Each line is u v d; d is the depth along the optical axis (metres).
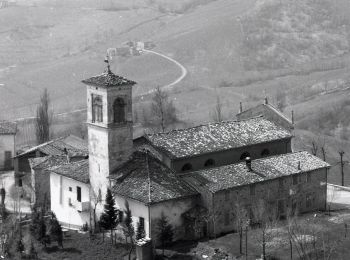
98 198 149.38
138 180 142.38
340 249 132.38
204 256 132.00
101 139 147.75
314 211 156.00
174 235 140.25
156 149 148.50
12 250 143.00
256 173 148.38
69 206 157.12
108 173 147.00
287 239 137.00
